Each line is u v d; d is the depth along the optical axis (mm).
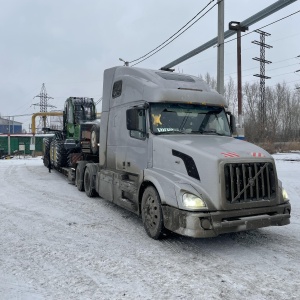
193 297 3795
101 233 6348
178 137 6301
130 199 7145
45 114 40688
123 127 7551
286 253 5320
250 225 5176
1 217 7500
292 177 14125
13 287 4023
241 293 3910
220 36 14047
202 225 4977
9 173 16609
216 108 7117
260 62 53812
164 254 5238
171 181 5496
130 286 4074
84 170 11000
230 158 5203
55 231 6438
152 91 6613
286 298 3793
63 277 4316
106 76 8703
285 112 63656
